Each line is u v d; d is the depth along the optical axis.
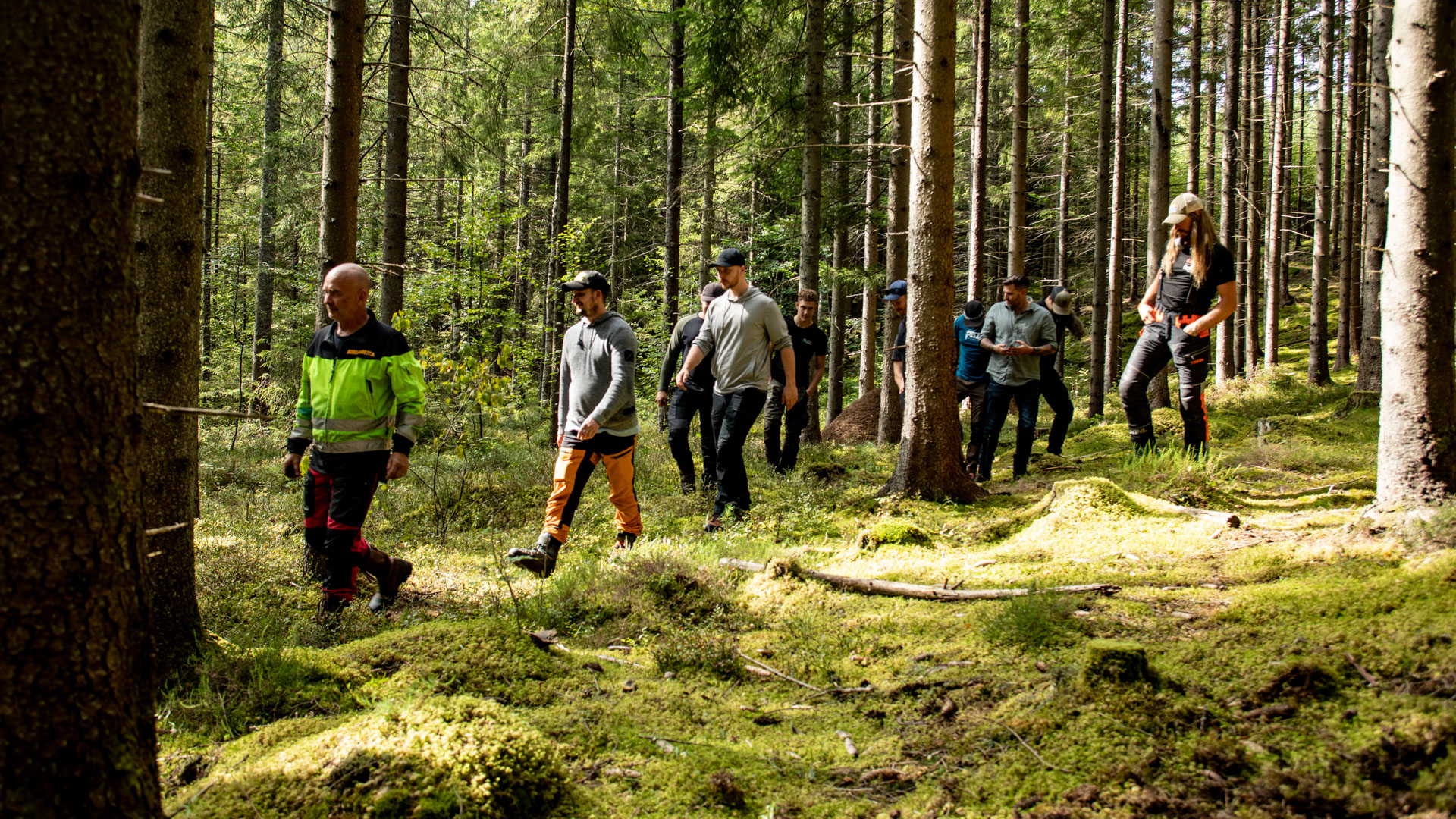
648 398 17.02
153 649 1.92
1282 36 15.91
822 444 10.52
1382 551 3.41
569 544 6.04
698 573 4.31
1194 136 14.16
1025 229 13.46
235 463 10.23
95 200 1.71
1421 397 3.59
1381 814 1.89
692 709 2.91
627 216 24.02
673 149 15.38
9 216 1.62
